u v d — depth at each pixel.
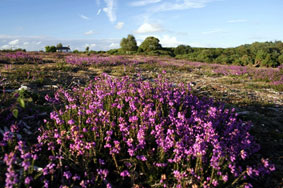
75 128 3.46
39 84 7.81
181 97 5.80
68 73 11.05
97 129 3.74
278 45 48.03
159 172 3.40
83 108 4.42
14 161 2.57
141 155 3.34
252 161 4.02
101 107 4.22
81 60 17.22
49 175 3.05
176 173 3.02
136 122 3.81
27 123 4.32
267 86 12.27
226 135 4.24
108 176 3.34
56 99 5.17
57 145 3.62
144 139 3.49
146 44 55.81
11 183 2.39
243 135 4.22
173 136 3.42
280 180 3.56
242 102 8.02
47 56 20.75
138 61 21.22
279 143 4.77
